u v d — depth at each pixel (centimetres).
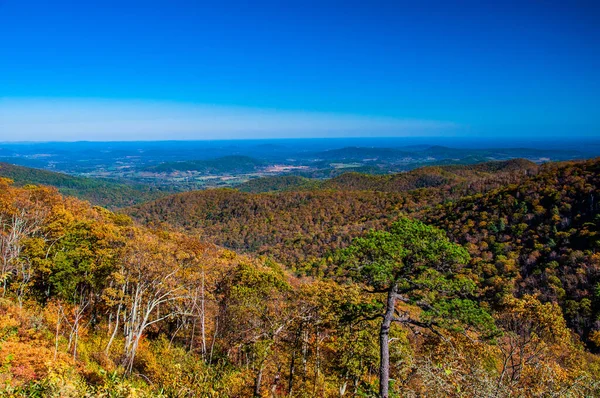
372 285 1267
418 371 962
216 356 1888
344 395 1800
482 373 883
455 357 1177
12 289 2061
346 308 1341
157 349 2012
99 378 1242
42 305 2133
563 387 930
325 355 1980
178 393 1094
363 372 1783
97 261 2136
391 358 1600
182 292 2142
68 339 1780
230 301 2138
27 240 2230
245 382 1595
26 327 1623
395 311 1315
